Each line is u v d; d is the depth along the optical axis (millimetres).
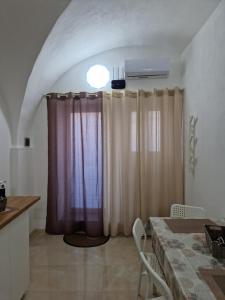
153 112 3326
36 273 2436
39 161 3572
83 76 3479
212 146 2242
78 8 2111
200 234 1653
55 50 2668
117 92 3318
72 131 3377
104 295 2094
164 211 3365
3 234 1584
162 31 2850
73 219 3443
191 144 2902
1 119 2848
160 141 3332
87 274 2418
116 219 3371
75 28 2465
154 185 3338
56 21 2068
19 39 2248
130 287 2203
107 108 3338
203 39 2488
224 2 1987
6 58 2461
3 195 1841
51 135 3383
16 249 1800
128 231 3359
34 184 3580
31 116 3369
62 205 3455
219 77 2084
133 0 2199
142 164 3322
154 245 1752
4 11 1975
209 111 2314
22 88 2760
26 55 2416
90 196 3400
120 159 3391
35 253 2865
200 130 2584
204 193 2461
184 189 3275
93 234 3355
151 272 1137
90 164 3389
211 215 2273
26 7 1936
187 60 3102
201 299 954
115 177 3348
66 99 3363
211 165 2266
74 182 3412
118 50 3443
